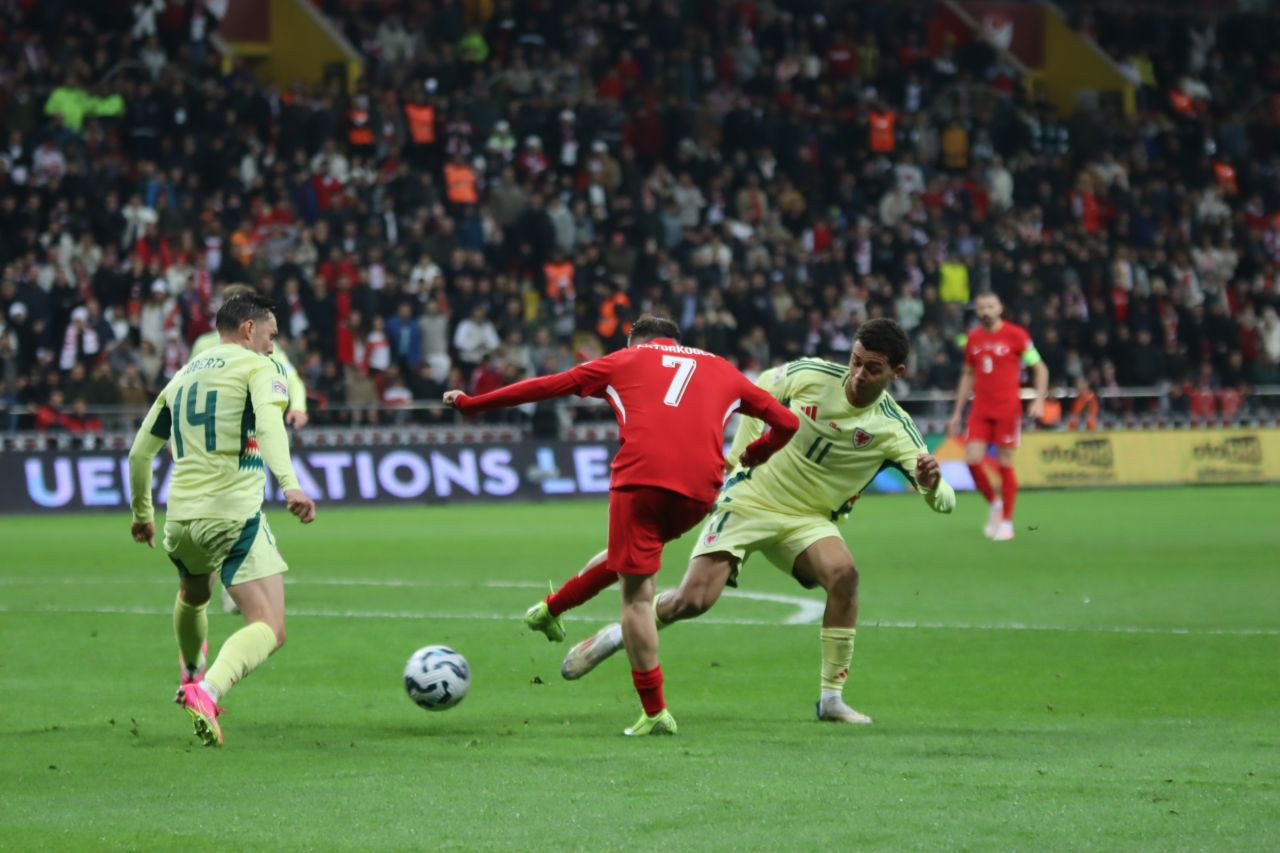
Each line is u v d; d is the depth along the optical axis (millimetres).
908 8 122500
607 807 18422
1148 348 100000
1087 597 41094
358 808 18484
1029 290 98375
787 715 25406
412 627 35844
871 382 24906
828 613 25000
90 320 78625
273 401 23984
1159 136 119125
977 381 58250
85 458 75875
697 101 108562
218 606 40094
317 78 107875
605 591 42188
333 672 29828
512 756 21734
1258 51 134250
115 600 41312
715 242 94875
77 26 94188
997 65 122500
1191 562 49781
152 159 88438
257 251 83938
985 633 34688
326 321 83062
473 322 85938
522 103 100688
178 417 24328
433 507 79938
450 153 96188
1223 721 24609
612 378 23891
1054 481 91062
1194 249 110375
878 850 16438
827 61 115375
